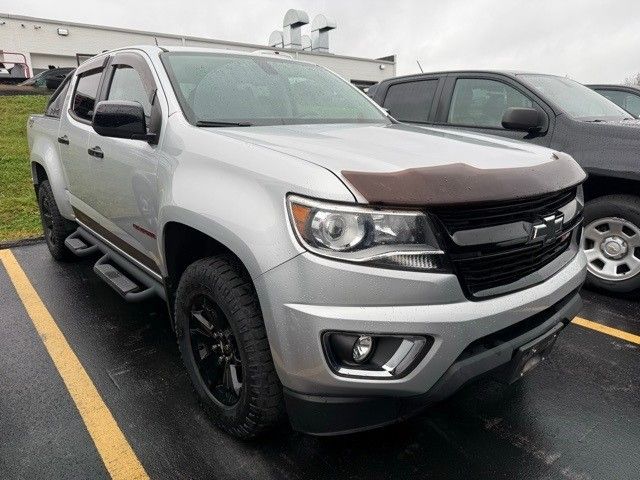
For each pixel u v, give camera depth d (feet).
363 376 5.48
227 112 8.38
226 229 6.05
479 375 5.85
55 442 7.17
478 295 5.74
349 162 5.84
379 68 112.16
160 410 7.90
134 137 8.00
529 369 6.72
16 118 40.60
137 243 9.06
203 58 9.43
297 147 6.48
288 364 5.64
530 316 6.17
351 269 5.28
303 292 5.39
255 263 5.68
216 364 7.41
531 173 6.30
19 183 24.25
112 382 8.69
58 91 14.01
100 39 84.48
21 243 16.65
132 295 9.07
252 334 6.19
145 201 8.18
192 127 7.57
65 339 10.21
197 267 6.86
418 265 5.40
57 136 12.47
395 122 10.35
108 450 7.00
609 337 10.39
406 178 5.48
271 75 9.90
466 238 5.56
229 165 6.42
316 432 5.88
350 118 9.79
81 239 12.91
